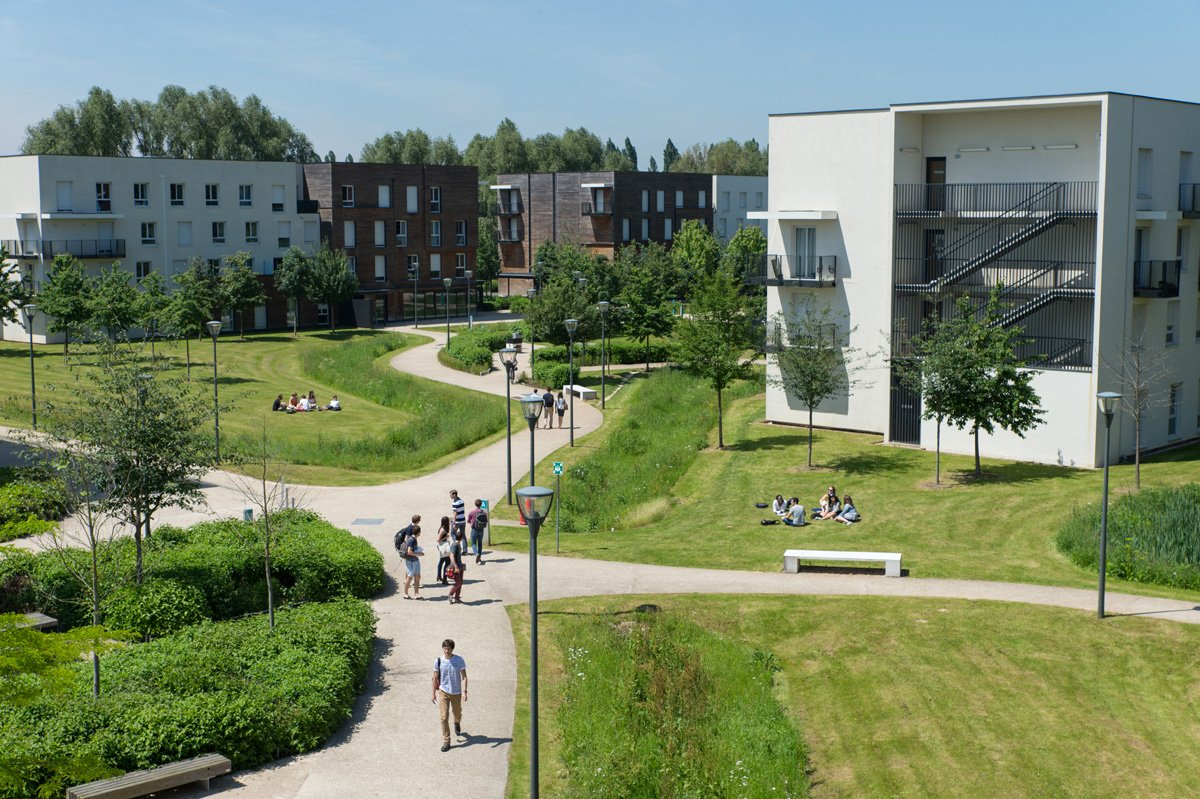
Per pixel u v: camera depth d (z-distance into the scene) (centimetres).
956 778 1669
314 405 5053
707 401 4828
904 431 3925
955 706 1888
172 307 6041
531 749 1435
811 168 4094
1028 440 3591
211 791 1539
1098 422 3447
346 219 8375
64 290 6016
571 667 1992
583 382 5572
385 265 8631
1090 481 3291
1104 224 3403
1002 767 1694
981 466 3553
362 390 5547
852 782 1678
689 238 9375
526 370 5928
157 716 1583
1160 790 1623
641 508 3262
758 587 2483
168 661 1812
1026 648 2105
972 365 3231
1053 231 3644
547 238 10256
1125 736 1778
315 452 3969
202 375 5781
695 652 2075
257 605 2280
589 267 8369
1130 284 3531
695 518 3175
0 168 7100
